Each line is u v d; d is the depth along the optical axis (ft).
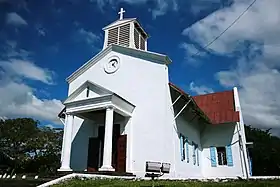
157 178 43.04
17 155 110.63
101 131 52.90
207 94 81.97
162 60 50.42
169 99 49.96
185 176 53.72
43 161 89.04
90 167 49.98
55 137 122.31
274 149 105.19
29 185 31.37
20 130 117.80
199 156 68.90
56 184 29.01
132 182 31.35
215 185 29.86
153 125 47.57
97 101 45.96
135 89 51.65
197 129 71.15
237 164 66.80
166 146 46.01
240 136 68.64
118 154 48.42
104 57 58.34
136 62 53.52
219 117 69.26
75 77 61.00
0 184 32.27
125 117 50.08
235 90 76.95
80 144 54.95
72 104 48.55
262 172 100.42
